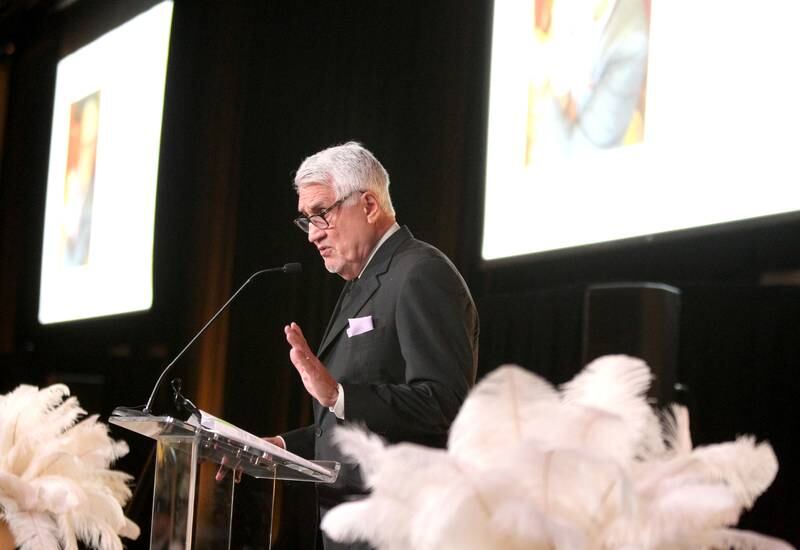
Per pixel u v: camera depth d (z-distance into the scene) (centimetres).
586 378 164
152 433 225
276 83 629
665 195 419
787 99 381
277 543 545
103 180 751
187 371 646
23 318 878
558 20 476
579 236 452
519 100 493
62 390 274
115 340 761
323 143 598
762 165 387
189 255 657
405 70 566
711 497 141
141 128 715
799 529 387
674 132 418
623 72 441
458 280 295
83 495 252
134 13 748
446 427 275
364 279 304
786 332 400
